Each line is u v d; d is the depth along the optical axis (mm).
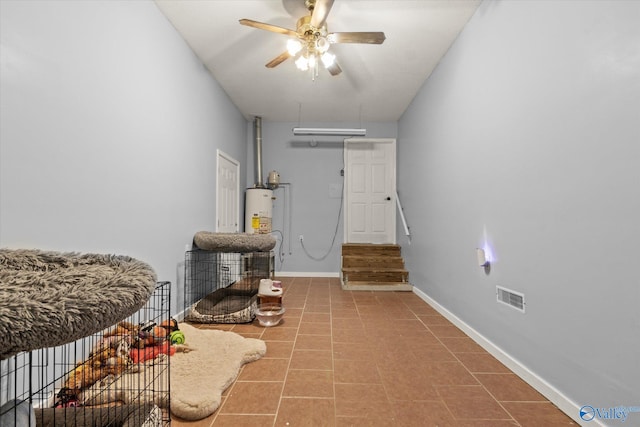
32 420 847
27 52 1287
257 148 4934
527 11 1716
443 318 2840
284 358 1960
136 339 1734
